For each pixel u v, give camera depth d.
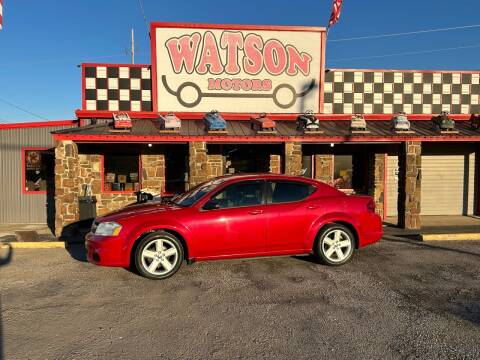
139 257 5.57
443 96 12.65
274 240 5.98
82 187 11.34
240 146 11.98
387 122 11.65
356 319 4.18
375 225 6.49
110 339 3.77
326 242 6.26
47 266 6.50
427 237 8.50
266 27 11.81
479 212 12.66
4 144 11.43
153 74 11.55
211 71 11.75
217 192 5.96
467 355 3.39
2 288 5.33
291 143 9.82
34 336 3.84
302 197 6.25
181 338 3.77
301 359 3.36
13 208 11.53
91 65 11.55
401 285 5.31
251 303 4.68
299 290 5.12
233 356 3.42
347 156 12.38
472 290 5.10
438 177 12.69
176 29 11.59
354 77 12.40
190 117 11.51
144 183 11.63
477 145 12.65
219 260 6.19
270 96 11.95
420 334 3.81
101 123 11.02
